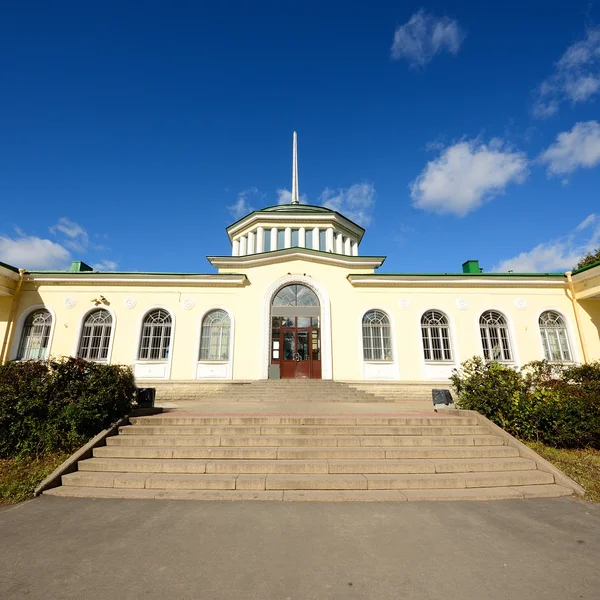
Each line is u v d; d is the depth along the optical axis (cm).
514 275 1616
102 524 442
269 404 1225
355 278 1628
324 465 620
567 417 734
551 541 405
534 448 718
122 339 1546
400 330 1590
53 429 683
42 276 1570
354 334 1598
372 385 1512
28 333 1548
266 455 664
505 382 855
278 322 1641
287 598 296
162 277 1598
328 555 367
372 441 723
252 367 1554
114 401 788
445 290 1631
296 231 2130
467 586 316
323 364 1571
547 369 948
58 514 474
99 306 1574
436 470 623
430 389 1508
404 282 1628
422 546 389
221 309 1611
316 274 1677
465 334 1583
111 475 597
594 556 372
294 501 524
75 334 1541
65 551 374
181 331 1570
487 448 700
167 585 313
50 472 605
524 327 1584
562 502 533
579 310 1593
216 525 439
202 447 695
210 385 1508
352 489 571
